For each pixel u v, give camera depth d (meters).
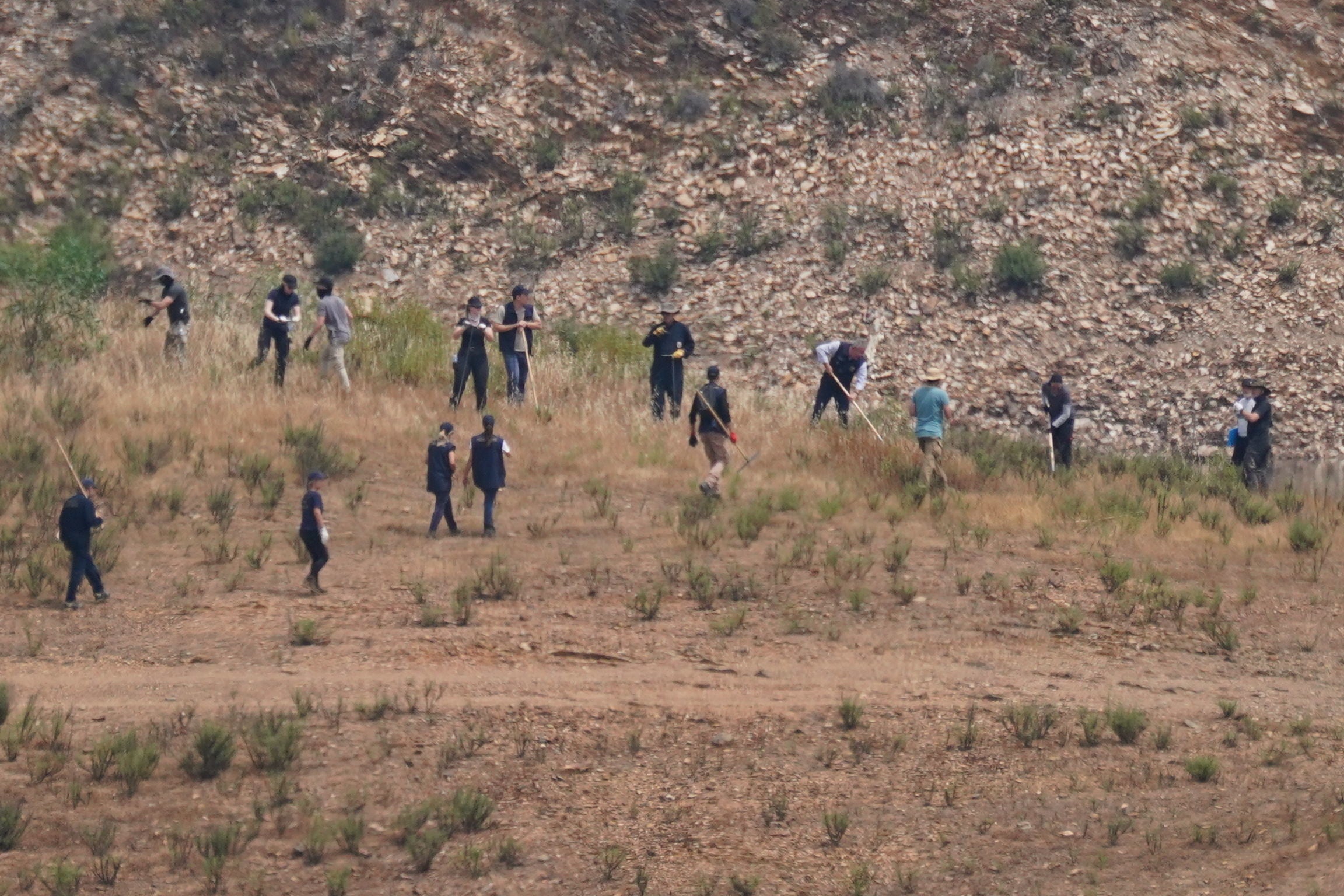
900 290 106.25
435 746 36.44
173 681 40.66
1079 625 47.06
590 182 117.44
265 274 106.44
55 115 116.94
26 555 52.38
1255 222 113.75
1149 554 56.41
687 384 89.06
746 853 31.22
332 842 31.80
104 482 60.19
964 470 68.88
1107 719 37.94
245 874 30.38
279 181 115.31
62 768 34.62
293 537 56.25
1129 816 32.47
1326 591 51.94
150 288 104.50
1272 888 27.75
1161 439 93.38
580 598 49.34
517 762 35.78
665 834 32.31
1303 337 103.25
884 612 48.16
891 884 29.61
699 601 49.06
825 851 31.25
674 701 39.72
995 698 40.28
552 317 103.81
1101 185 115.31
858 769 35.50
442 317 103.19
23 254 91.88
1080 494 67.25
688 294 106.56
